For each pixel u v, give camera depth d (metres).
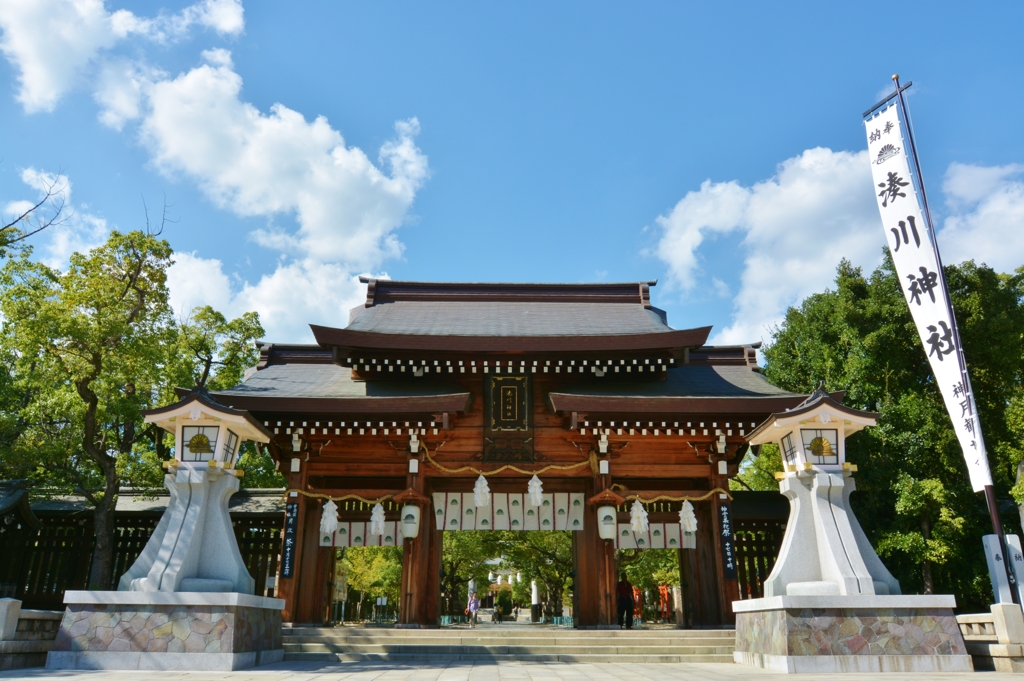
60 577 22.64
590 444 19.73
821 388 13.76
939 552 21.09
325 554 20.05
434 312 24.28
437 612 19.61
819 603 11.73
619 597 20.69
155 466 22.56
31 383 22.03
